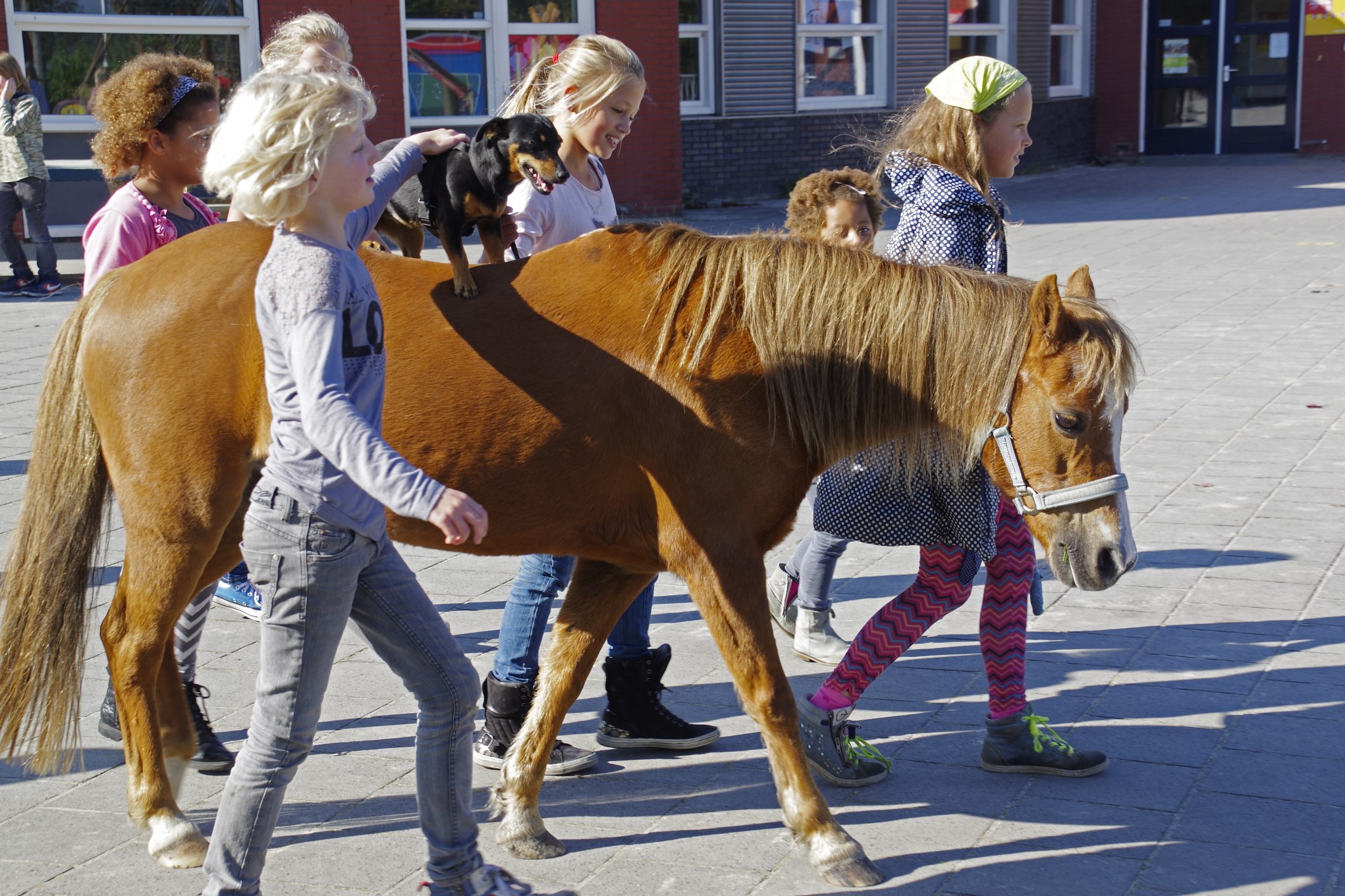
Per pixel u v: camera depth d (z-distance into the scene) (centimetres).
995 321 296
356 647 453
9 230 1081
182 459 293
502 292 302
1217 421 699
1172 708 388
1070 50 2206
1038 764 348
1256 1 2083
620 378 293
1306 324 930
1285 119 2111
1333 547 517
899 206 361
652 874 305
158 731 307
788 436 298
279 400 240
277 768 249
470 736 268
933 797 340
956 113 353
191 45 1269
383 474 219
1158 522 553
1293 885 292
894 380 301
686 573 297
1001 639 347
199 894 295
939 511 328
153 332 296
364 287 244
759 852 315
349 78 277
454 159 300
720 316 294
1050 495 296
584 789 351
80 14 1215
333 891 296
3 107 1051
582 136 360
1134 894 290
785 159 1753
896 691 411
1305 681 403
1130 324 945
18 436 688
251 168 229
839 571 531
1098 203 1661
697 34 1653
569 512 300
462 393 293
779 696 296
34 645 314
